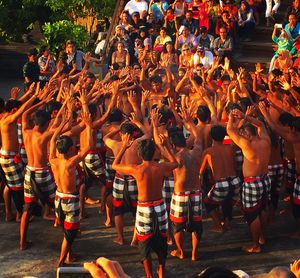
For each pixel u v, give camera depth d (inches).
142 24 747.4
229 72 488.1
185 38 698.8
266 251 371.2
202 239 387.2
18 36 971.3
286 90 461.1
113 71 557.6
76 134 377.1
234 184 368.8
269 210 408.5
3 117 394.3
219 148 368.2
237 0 781.9
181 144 342.3
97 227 405.4
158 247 323.6
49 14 975.6
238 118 379.9
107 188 401.1
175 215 344.8
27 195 369.7
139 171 316.8
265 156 358.9
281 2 813.2
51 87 468.4
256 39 778.8
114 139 397.1
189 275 342.3
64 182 336.8
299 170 377.1
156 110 368.8
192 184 341.4
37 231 400.2
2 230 402.9
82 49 869.2
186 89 486.6
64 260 350.0
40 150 363.6
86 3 888.9
